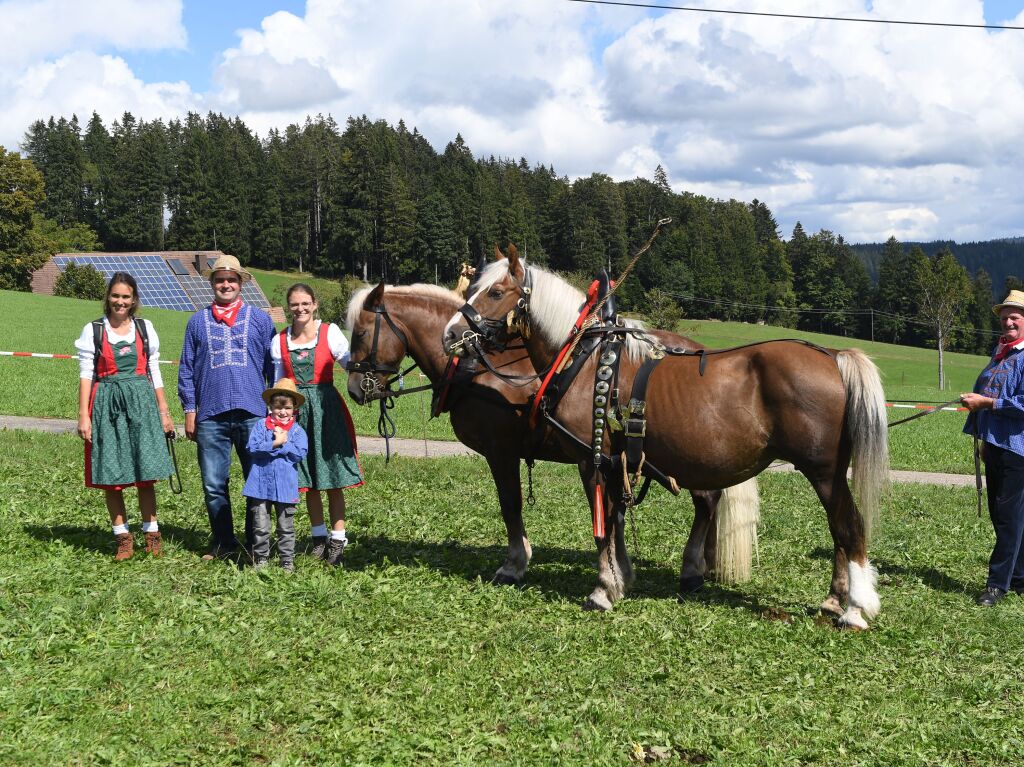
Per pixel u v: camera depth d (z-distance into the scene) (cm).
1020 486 730
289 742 454
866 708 519
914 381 7219
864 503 626
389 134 15212
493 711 493
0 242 7894
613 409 670
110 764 422
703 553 770
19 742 431
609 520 691
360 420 2039
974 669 584
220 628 594
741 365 654
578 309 707
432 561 809
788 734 484
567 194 11244
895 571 836
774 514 1070
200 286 8175
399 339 784
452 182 11838
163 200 12369
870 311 11675
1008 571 736
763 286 12012
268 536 738
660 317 7381
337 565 774
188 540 829
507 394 728
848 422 627
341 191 11312
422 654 569
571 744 464
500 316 720
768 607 705
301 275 11538
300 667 541
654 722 490
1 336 3906
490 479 1244
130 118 16762
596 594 687
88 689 489
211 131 16712
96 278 7431
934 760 462
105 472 727
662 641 613
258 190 11925
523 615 662
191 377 757
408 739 454
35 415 1883
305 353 758
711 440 648
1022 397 729
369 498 1080
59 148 12369
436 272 10631
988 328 11362
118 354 732
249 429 752
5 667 511
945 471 1653
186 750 438
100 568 718
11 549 752
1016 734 491
